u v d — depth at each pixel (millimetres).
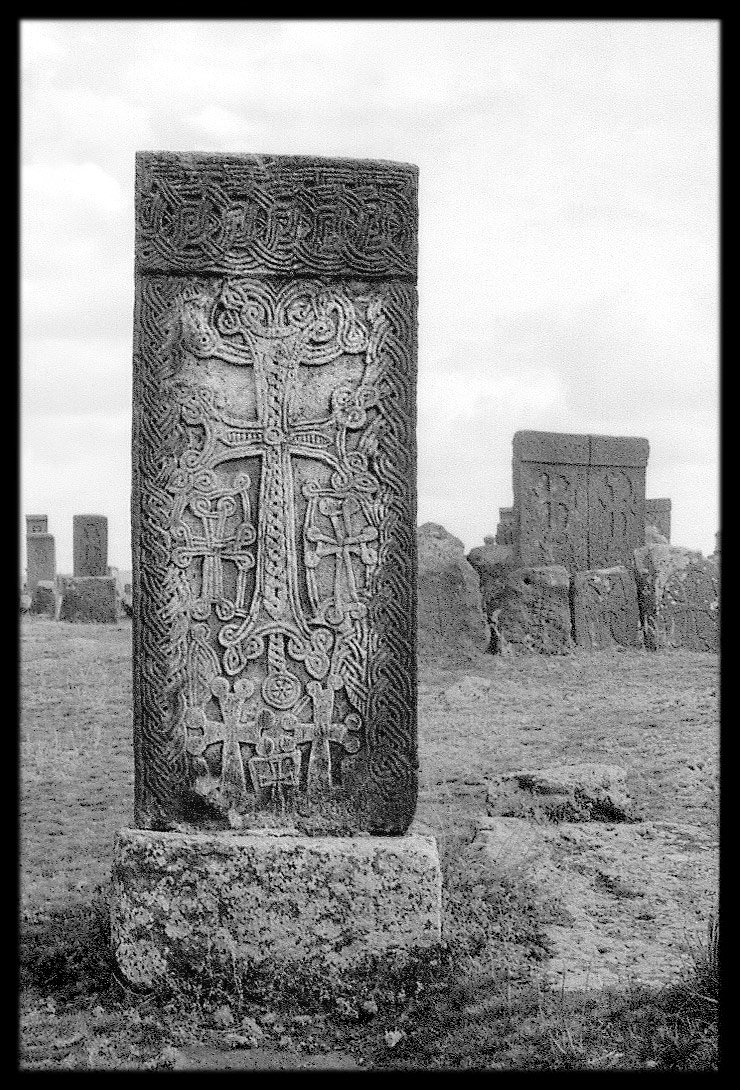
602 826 8766
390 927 5785
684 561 20141
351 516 6148
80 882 7422
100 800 9648
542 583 18938
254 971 5746
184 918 5785
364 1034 5504
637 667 17656
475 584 18641
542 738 12477
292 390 6129
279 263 6082
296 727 6102
